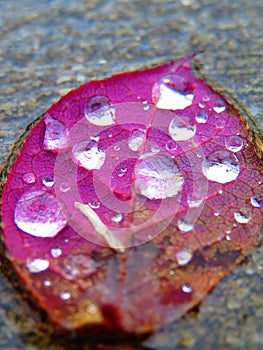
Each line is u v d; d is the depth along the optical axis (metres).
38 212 0.08
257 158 0.09
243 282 0.08
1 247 0.08
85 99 0.09
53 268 0.08
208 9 0.12
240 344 0.08
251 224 0.08
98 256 0.08
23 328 0.08
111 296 0.07
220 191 0.08
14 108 0.10
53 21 0.12
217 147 0.09
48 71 0.11
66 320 0.07
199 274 0.08
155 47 0.12
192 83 0.10
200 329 0.08
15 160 0.09
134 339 0.07
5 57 0.11
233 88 0.10
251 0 0.12
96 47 0.12
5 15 0.12
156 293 0.07
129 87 0.09
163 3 0.12
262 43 0.12
